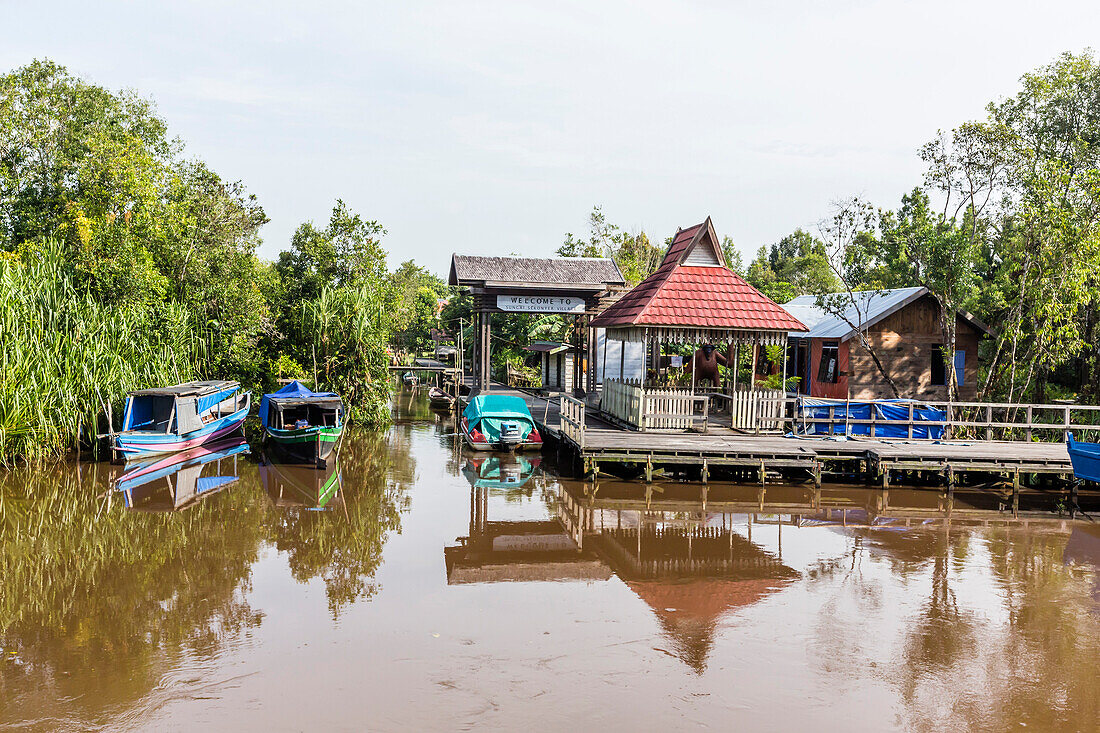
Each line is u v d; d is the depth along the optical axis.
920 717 8.71
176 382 27.00
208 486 20.95
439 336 72.38
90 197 36.09
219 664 9.87
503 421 26.33
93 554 14.65
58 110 38.84
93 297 27.02
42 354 22.64
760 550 15.18
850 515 18.12
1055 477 21.67
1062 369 35.09
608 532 16.47
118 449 22.36
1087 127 32.19
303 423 26.45
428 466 24.47
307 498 19.70
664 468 22.28
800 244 85.31
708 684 9.41
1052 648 10.65
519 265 35.44
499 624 11.27
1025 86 31.86
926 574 13.79
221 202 40.22
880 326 29.83
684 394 23.67
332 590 12.74
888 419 23.84
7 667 9.79
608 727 8.36
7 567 13.84
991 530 17.00
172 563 14.13
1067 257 25.05
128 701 8.88
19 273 23.72
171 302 29.81
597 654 10.25
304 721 8.43
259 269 37.41
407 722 8.42
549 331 49.06
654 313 23.38
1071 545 15.88
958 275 27.33
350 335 33.72
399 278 81.94
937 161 27.44
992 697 9.22
